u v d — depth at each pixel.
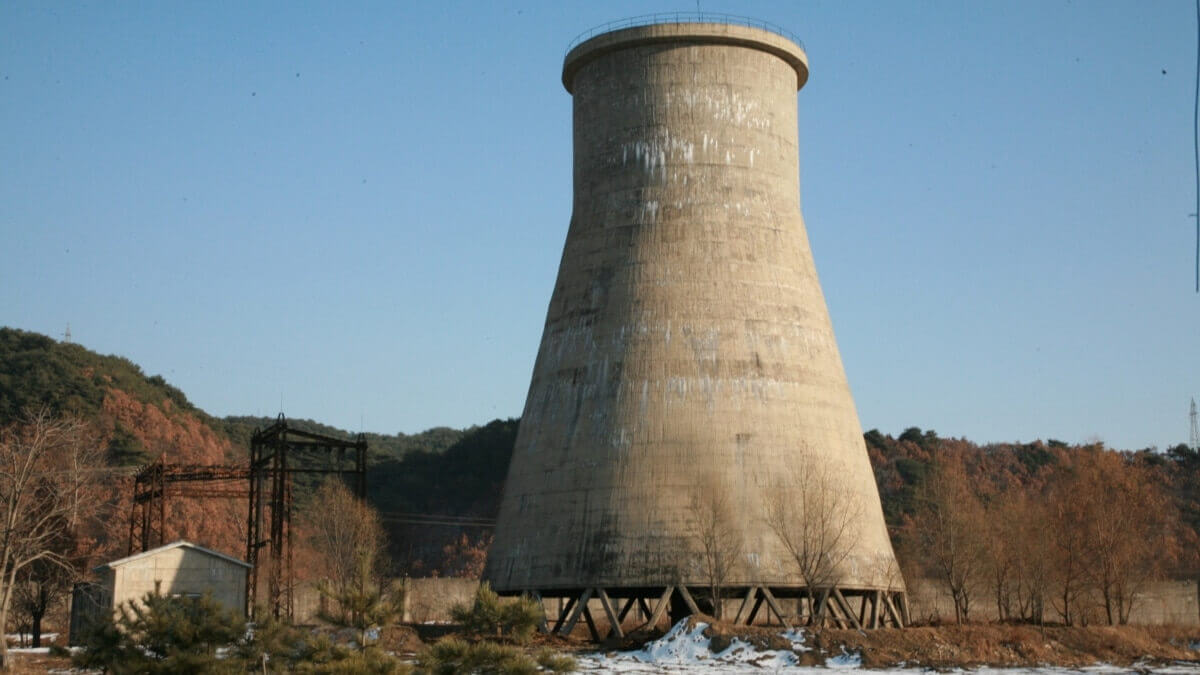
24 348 131.12
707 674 38.09
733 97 54.06
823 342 53.75
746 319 51.34
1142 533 73.31
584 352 51.97
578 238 54.69
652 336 50.78
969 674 39.78
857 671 40.06
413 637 44.00
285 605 61.47
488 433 143.62
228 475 67.44
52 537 55.38
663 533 47.94
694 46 54.16
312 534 96.75
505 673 22.02
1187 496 122.06
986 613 67.88
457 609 26.50
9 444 52.88
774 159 54.88
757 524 48.50
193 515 109.69
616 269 52.50
